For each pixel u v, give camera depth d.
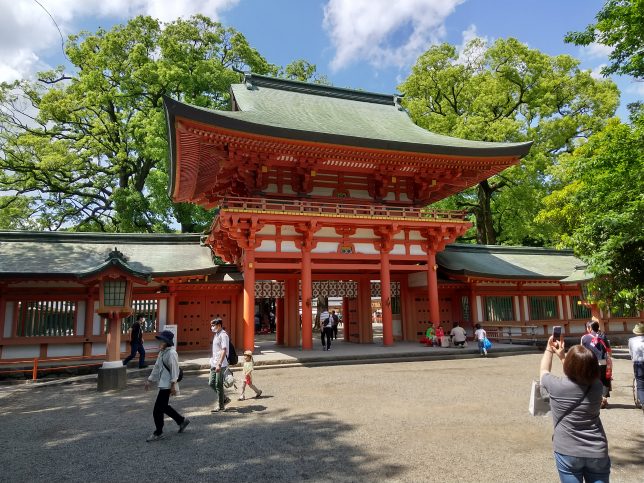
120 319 13.52
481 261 27.77
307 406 9.84
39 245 21.03
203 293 22.20
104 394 12.20
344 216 19.72
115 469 6.20
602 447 3.67
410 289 26.11
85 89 33.09
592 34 9.55
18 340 17.30
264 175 20.58
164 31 33.50
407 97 41.16
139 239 23.58
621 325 27.38
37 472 6.16
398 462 6.25
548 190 33.78
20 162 32.66
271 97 24.55
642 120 8.77
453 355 18.58
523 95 37.91
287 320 23.52
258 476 5.83
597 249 8.69
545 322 26.89
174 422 8.76
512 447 6.85
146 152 30.89
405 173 22.66
